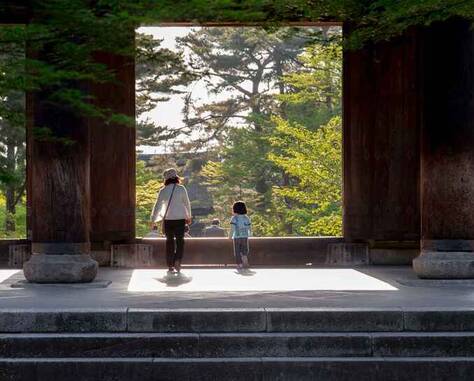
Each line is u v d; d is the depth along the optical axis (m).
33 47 9.21
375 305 10.95
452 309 10.41
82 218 14.30
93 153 18.19
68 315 10.28
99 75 9.60
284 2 12.09
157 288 13.53
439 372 9.74
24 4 9.44
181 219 16.00
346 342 10.02
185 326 10.27
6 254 18.09
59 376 9.68
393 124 18.36
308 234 36.34
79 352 9.96
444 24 14.38
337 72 34.78
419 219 18.23
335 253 18.41
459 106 14.40
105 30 8.88
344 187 18.58
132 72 18.03
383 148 18.38
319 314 10.31
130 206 18.28
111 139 18.23
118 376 9.70
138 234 39.88
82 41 9.37
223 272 16.84
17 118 9.53
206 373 9.72
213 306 10.83
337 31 42.62
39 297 12.14
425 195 14.76
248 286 13.86
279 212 44.12
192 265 18.30
